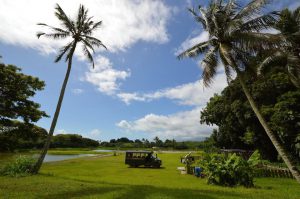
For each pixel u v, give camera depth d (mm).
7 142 30703
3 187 12469
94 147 123938
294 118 26281
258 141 36969
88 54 22797
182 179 19031
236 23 14570
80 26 22141
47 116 32344
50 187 12797
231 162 16094
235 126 40844
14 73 29641
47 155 63344
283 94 28656
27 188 12375
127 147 123562
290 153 28891
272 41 14328
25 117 30078
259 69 20500
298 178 13820
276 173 20438
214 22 16062
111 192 11711
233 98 37469
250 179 15391
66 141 114688
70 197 10477
